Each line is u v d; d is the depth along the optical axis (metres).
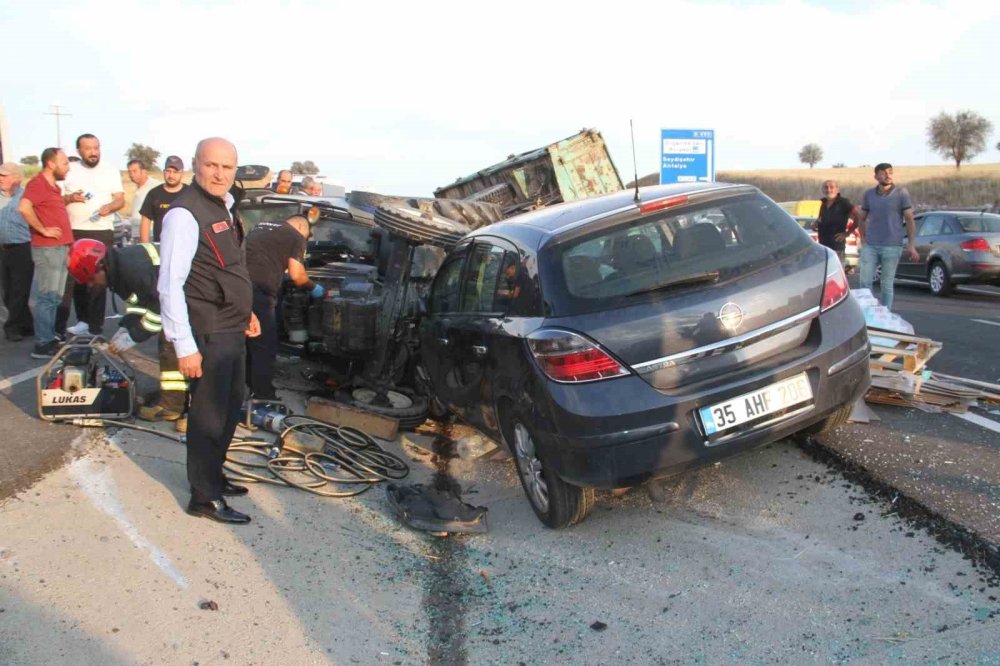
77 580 3.80
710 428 3.94
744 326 4.03
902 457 4.75
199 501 4.54
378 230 8.20
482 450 5.88
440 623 3.63
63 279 8.30
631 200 4.54
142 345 9.17
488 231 5.28
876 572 3.66
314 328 7.25
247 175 10.17
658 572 3.90
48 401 5.88
